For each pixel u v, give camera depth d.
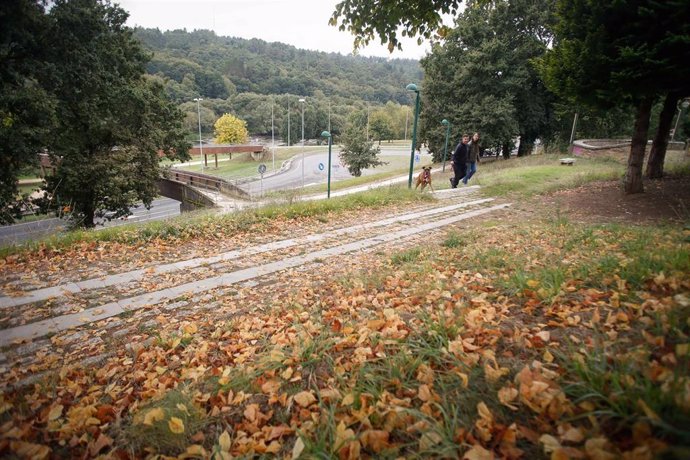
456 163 15.24
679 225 7.27
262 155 84.94
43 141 17.80
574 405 1.88
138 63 23.89
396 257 6.09
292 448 2.07
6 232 24.89
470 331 2.85
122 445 2.27
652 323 2.46
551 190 13.79
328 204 10.66
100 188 21.67
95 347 3.62
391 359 2.60
